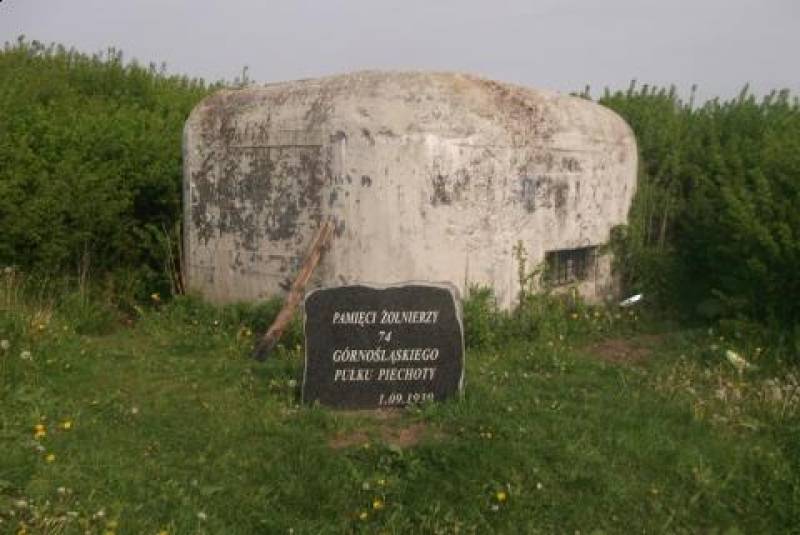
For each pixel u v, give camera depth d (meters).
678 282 8.95
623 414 5.33
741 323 7.16
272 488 4.35
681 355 6.91
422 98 6.80
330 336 5.37
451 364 5.45
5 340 5.64
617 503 4.41
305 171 7.09
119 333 7.45
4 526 3.56
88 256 8.71
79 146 8.98
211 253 8.01
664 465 4.74
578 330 7.74
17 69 12.54
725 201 8.13
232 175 7.72
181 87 14.89
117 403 5.25
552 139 7.69
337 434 4.92
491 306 7.12
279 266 7.36
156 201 9.62
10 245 7.98
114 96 13.45
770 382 6.02
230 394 5.55
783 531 4.40
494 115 7.09
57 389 5.36
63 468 4.15
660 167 9.64
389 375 5.41
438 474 4.48
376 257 6.74
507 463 4.54
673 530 4.31
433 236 6.79
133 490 4.12
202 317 7.61
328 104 6.95
